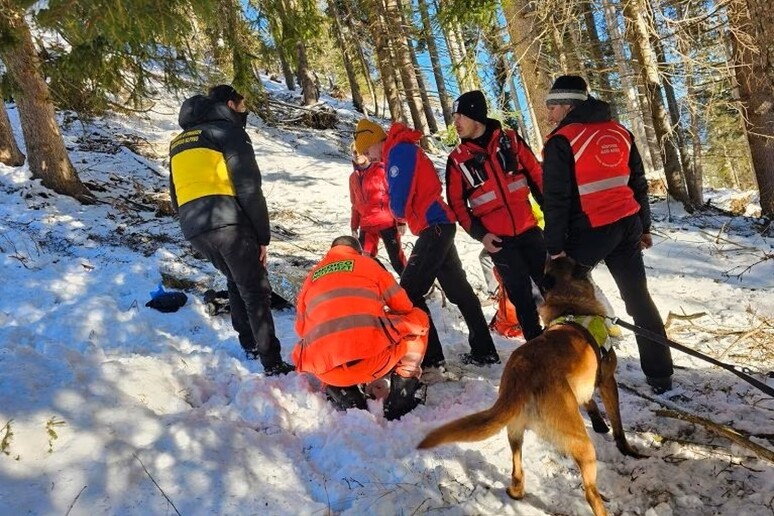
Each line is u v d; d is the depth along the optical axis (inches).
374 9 569.6
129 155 427.2
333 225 350.6
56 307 191.8
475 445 128.3
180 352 167.5
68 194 320.8
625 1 402.6
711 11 352.2
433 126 858.8
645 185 152.3
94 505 97.1
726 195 579.2
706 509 110.6
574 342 116.4
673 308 236.4
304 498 107.4
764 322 195.8
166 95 595.5
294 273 225.0
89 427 112.9
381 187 220.4
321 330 131.0
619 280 150.7
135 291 217.6
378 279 137.0
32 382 121.6
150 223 302.8
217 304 209.0
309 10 265.6
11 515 91.7
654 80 427.8
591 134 138.8
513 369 110.0
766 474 117.6
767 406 144.3
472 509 109.3
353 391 139.6
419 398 146.9
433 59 774.5
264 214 149.2
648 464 123.6
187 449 113.1
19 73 307.6
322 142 626.8
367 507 104.7
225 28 238.7
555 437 107.3
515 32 301.4
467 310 170.4
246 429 126.0
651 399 145.8
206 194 145.6
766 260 295.9
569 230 144.6
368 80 712.4
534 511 110.4
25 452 104.4
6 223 269.0
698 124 490.0
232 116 152.8
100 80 252.8
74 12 139.8
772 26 176.6
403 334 137.3
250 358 171.0
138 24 147.6
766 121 349.4
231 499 104.0
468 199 161.9
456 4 243.9
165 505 100.3
